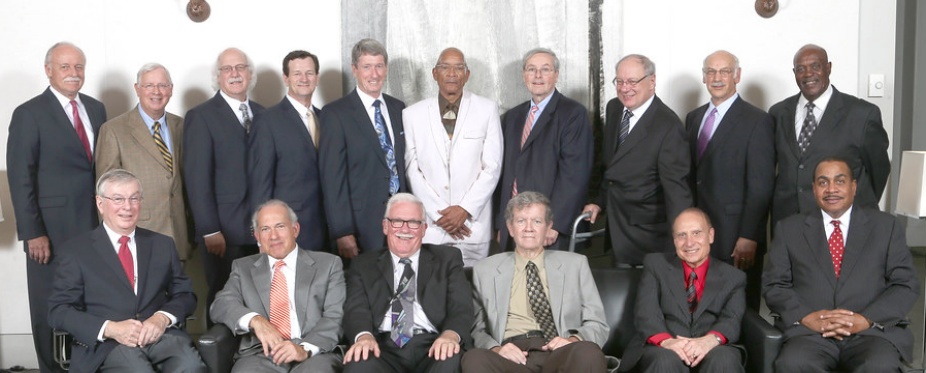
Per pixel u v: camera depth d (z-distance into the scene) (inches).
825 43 217.6
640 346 149.6
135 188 149.6
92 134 189.0
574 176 181.6
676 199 176.6
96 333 143.4
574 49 215.3
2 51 209.5
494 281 156.0
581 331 150.3
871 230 153.8
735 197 186.2
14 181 180.1
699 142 192.2
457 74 183.3
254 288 154.0
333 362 147.1
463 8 215.0
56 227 182.1
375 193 183.3
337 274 156.2
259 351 149.8
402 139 187.9
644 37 216.4
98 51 211.0
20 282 213.9
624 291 161.2
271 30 213.9
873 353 141.8
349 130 182.4
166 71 186.9
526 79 185.5
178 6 212.1
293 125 183.6
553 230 179.8
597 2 214.5
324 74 215.0
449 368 141.6
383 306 153.4
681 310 152.2
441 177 183.9
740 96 206.4
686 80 217.3
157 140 186.4
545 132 183.2
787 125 186.7
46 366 189.6
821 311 150.4
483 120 184.5
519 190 183.3
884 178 183.8
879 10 217.5
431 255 157.2
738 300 151.7
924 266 286.2
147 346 147.3
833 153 179.9
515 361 143.8
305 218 184.1
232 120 187.8
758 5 216.1
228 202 186.2
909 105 313.9
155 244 153.5
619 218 185.3
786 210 184.9
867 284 151.8
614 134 192.5
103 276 148.3
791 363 141.8
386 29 214.4
